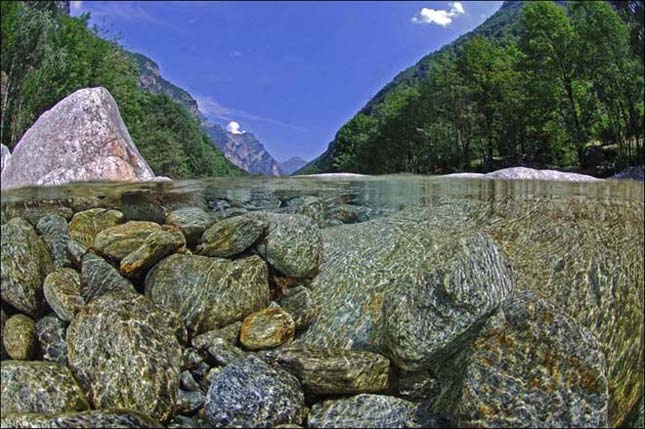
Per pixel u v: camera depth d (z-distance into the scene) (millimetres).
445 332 5332
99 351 5508
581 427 4938
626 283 7082
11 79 28422
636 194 9508
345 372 5422
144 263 6859
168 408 5371
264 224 7266
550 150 39312
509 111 42500
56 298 6352
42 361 5781
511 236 7934
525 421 4922
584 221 8805
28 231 7160
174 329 6098
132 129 35344
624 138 34094
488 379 5117
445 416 5223
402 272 6945
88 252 7137
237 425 5195
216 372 5840
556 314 5422
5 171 7840
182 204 8859
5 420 4797
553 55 35719
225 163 54750
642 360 6625
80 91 8422
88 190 7859
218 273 6672
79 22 33781
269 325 6281
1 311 6402
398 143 53062
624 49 33562
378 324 6301
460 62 46750
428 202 9875
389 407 5270
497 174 9609
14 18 28047
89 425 4770
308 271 7125
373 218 9930
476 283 5434
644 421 6109
